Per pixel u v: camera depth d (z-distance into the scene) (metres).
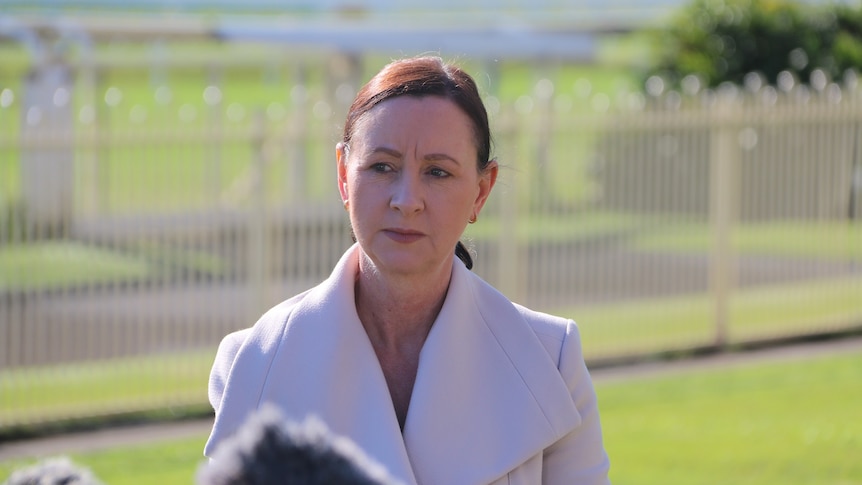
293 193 13.26
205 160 12.49
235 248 12.69
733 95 15.30
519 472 3.09
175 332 12.20
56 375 11.59
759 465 9.37
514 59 27.84
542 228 14.34
